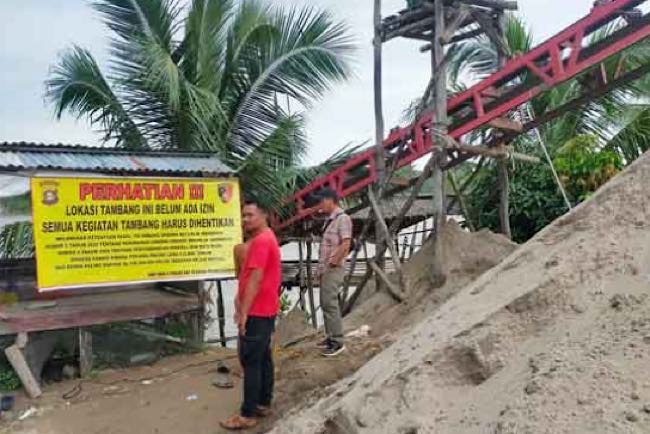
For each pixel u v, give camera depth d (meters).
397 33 8.85
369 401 3.24
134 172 6.82
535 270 3.66
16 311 6.32
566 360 2.62
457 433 2.65
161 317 6.92
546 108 11.76
